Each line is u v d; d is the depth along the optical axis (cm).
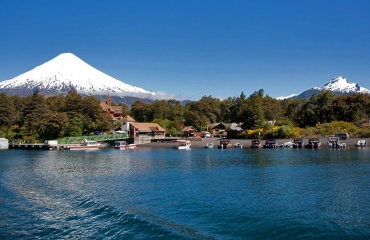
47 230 2089
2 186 3591
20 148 10944
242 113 12925
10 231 2080
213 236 1931
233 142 11338
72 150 10238
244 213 2403
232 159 6662
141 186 3556
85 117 12662
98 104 13175
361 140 9525
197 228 2073
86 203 2758
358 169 4672
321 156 6850
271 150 9131
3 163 6122
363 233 1964
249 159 6575
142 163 6097
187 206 2631
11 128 12725
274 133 11344
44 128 12075
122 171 4875
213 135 15175
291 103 16012
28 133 12238
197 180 3938
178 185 3597
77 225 2173
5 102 12888
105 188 3453
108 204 2697
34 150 10219
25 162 6312
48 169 5153
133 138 12569
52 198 2980
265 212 2425
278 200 2816
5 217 2378
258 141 10356
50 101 15212
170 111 19375
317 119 13750
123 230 2042
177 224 2153
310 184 3538
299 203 2697
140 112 19925
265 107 15062
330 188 3303
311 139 9762
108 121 13300
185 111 17912
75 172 4775
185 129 15062
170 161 6475
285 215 2341
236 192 3175
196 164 5822
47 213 2472
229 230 2039
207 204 2694
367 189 3225
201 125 16538
